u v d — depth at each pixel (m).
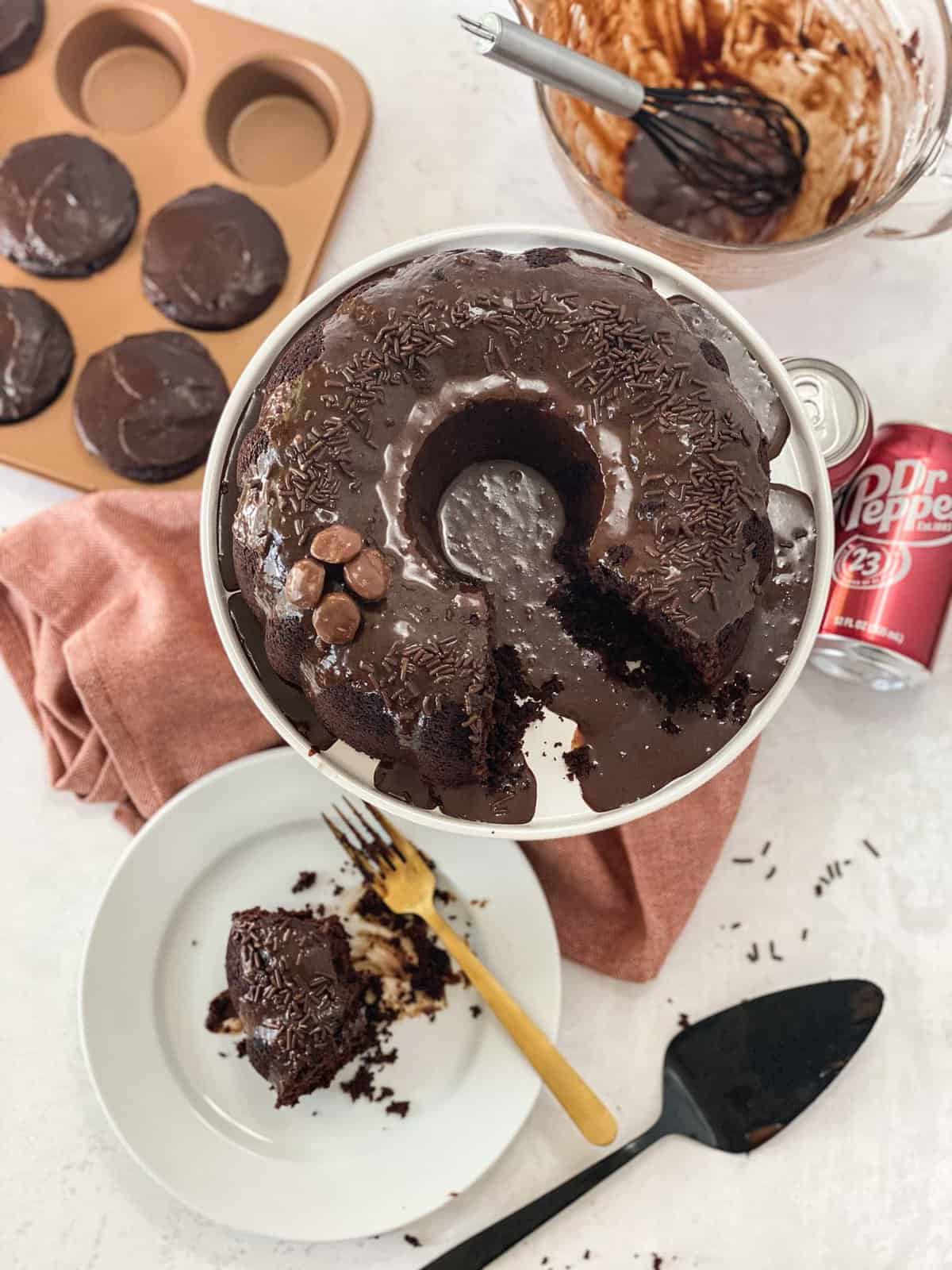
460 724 0.40
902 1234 0.57
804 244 0.49
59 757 0.59
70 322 0.61
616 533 0.40
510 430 0.42
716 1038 0.57
